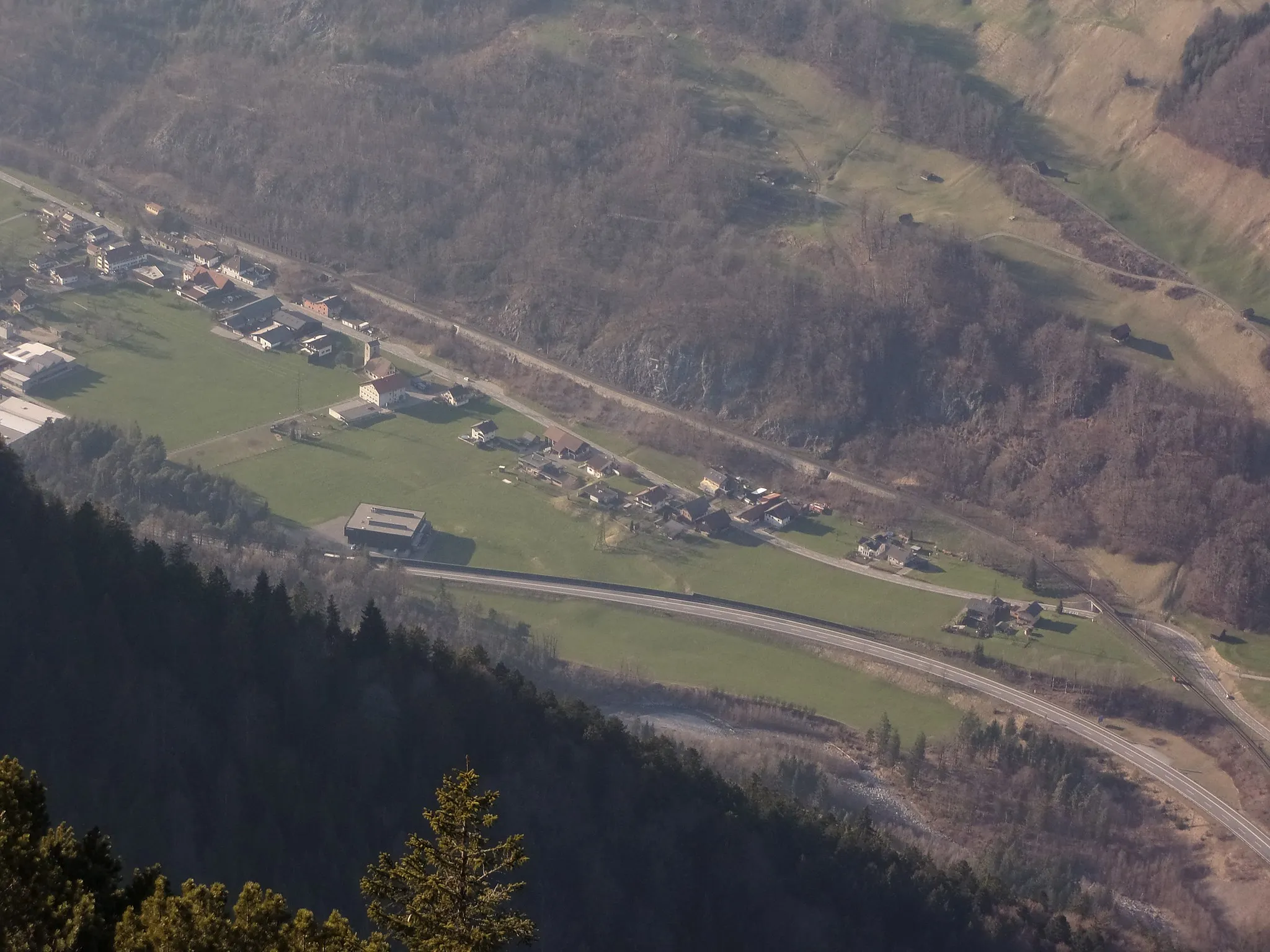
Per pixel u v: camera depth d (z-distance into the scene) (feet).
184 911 319.27
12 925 316.81
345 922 328.08
